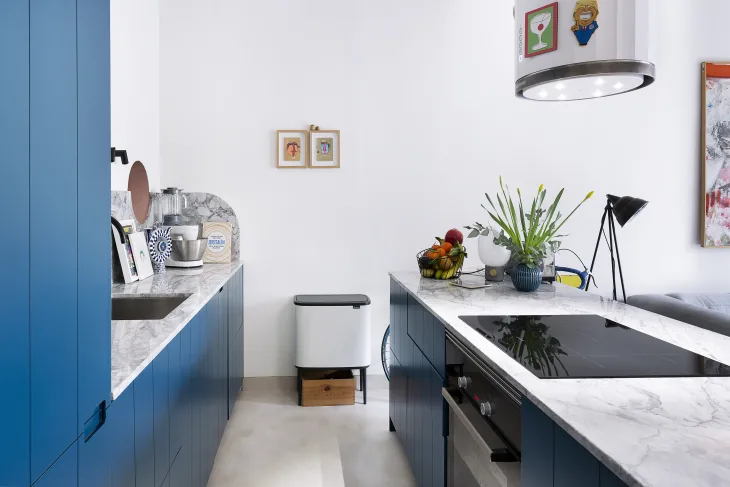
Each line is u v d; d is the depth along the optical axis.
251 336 4.05
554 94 1.87
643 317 1.94
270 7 3.99
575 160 4.25
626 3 1.56
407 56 4.09
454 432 1.85
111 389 1.15
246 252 4.04
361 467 2.80
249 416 3.49
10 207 0.75
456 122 4.14
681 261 4.37
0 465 0.71
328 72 4.04
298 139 4.02
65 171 0.93
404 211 4.12
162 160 3.96
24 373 0.78
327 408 3.66
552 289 2.59
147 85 3.67
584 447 0.95
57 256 0.90
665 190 4.33
